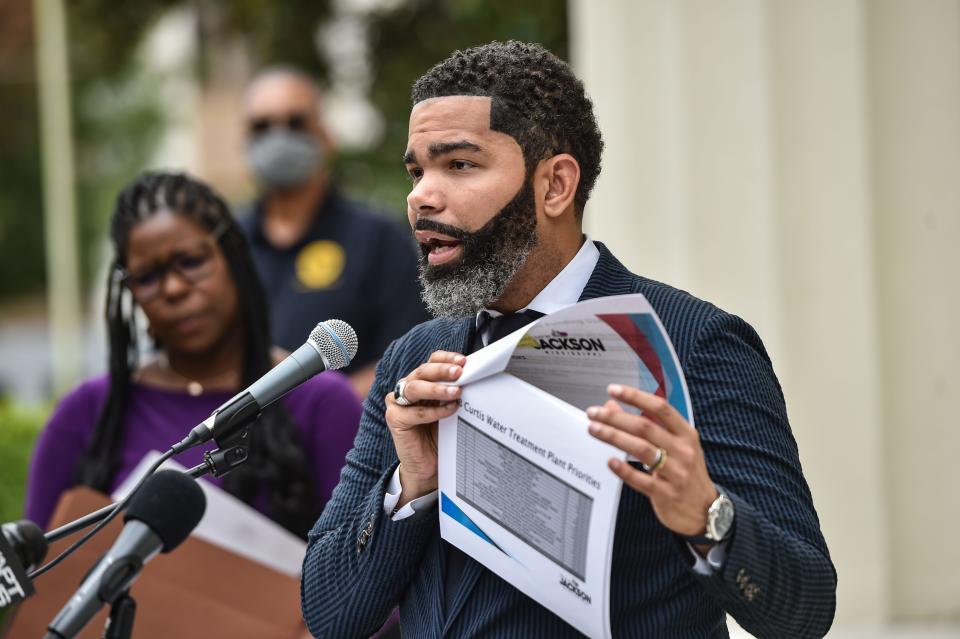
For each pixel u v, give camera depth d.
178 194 7.23
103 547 6.58
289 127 11.31
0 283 37.69
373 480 5.05
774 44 9.99
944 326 10.26
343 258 10.65
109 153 31.75
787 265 10.06
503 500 4.38
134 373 7.41
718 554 4.15
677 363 4.04
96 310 32.31
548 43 19.98
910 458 10.34
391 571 4.79
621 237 10.41
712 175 10.08
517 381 4.27
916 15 10.22
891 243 10.30
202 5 23.50
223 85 27.83
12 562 4.47
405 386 4.45
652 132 10.32
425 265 4.82
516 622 4.55
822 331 10.07
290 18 22.42
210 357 7.29
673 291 4.82
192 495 4.45
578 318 4.05
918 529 10.33
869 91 10.21
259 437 6.87
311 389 7.13
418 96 4.86
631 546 4.50
